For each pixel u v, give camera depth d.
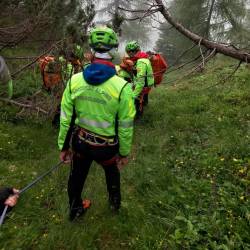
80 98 3.34
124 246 3.81
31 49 9.55
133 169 5.28
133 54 7.17
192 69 5.48
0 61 2.56
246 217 3.99
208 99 8.81
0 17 8.84
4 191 2.75
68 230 3.87
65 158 3.71
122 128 3.36
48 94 7.38
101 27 3.31
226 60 13.66
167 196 4.51
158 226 3.98
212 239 3.73
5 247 3.68
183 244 3.68
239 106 8.02
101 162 3.65
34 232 3.90
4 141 5.81
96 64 3.27
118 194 3.99
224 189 4.60
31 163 5.43
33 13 7.87
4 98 7.12
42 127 6.75
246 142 5.83
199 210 4.20
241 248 3.61
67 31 6.34
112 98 3.27
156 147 6.18
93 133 3.44
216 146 5.89
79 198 3.98
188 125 7.17
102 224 4.06
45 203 4.45
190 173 5.16
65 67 6.61
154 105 8.91
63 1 8.33
